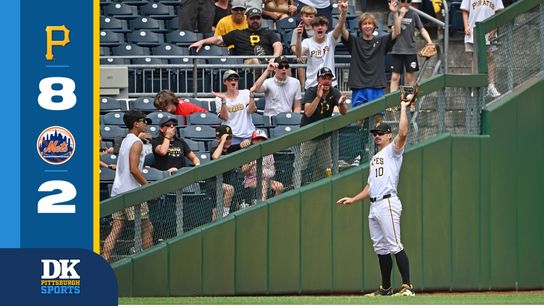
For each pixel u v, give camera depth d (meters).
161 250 42.91
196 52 55.88
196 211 43.53
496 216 46.62
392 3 50.72
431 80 45.94
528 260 47.06
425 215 45.78
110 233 42.91
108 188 46.91
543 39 48.81
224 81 49.47
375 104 45.06
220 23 56.94
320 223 44.50
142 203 42.75
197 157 48.03
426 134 46.22
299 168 44.53
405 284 42.72
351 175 44.59
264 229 43.91
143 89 54.62
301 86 53.94
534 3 48.25
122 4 61.78
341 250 44.66
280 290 44.09
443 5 59.66
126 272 42.62
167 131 45.97
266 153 44.00
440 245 45.94
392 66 53.28
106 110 52.38
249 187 44.03
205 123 50.72
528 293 45.66
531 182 47.06
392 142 42.25
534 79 47.56
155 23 60.84
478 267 46.41
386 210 42.19
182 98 53.53
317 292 44.47
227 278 43.59
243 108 49.41
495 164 46.59
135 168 43.59
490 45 47.72
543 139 47.22
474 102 46.88
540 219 47.22
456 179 46.09
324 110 45.28
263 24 59.91
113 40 58.41
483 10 55.78
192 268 43.25
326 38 52.16
